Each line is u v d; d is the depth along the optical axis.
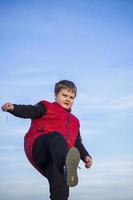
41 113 7.37
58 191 6.87
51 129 7.32
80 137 7.82
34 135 7.28
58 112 7.50
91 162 7.75
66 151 6.97
